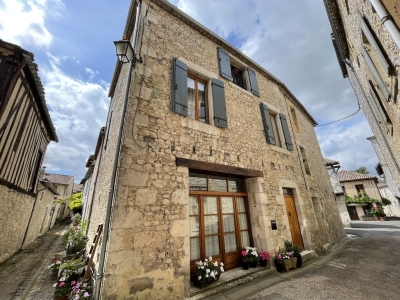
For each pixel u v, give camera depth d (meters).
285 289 3.03
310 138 8.70
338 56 6.12
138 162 2.82
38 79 4.69
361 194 17.61
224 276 3.32
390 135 4.11
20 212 5.63
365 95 4.92
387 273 3.61
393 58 2.26
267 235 4.08
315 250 5.31
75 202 14.77
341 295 2.79
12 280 3.63
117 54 2.84
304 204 5.75
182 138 3.47
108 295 2.13
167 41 3.99
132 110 3.02
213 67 4.76
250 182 4.57
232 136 4.41
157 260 2.58
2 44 3.60
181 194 3.11
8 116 4.05
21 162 5.24
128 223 2.49
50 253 5.86
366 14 2.68
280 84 7.17
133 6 4.05
